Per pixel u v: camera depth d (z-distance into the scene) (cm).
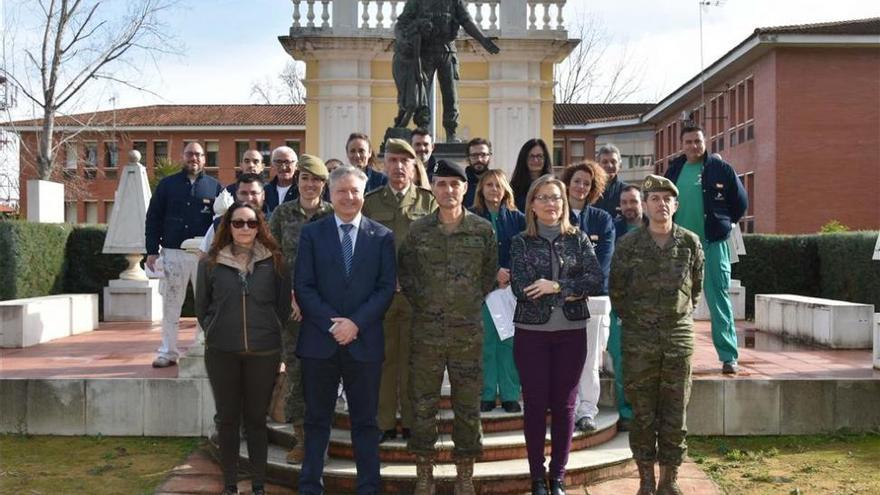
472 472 568
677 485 580
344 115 2509
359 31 2472
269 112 4525
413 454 620
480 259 561
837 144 2670
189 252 793
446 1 1010
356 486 586
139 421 746
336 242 558
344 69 2498
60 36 2684
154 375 770
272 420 696
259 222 567
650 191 566
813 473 652
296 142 4409
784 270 1493
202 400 745
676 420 568
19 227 1308
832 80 2670
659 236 570
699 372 792
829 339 956
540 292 552
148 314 1276
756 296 1199
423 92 1023
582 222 653
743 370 805
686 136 765
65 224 1466
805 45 2648
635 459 580
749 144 2941
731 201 768
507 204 651
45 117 2744
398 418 645
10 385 745
